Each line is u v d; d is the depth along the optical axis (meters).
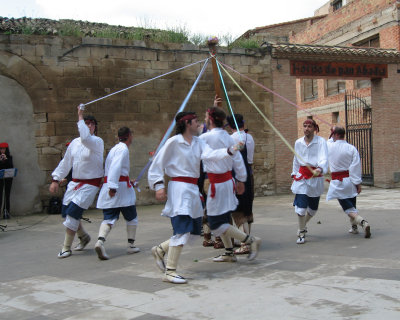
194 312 3.63
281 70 14.87
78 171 6.28
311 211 6.74
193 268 5.26
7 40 11.43
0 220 10.73
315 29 23.81
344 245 6.29
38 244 7.52
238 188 5.50
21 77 11.57
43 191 11.72
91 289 4.52
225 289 4.27
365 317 3.28
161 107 13.24
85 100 12.27
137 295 4.21
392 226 7.75
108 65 12.55
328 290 4.02
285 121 14.90
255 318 3.41
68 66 12.07
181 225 4.70
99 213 11.63
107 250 6.71
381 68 16.17
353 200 7.11
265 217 9.73
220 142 5.35
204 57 13.78
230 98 14.24
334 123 22.67
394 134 16.36
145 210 11.95
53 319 3.64
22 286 4.78
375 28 18.59
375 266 4.88
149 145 13.08
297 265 5.12
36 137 11.72
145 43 13.01
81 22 13.94
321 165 6.37
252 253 5.43
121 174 6.20
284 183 14.81
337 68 15.60
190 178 4.83
